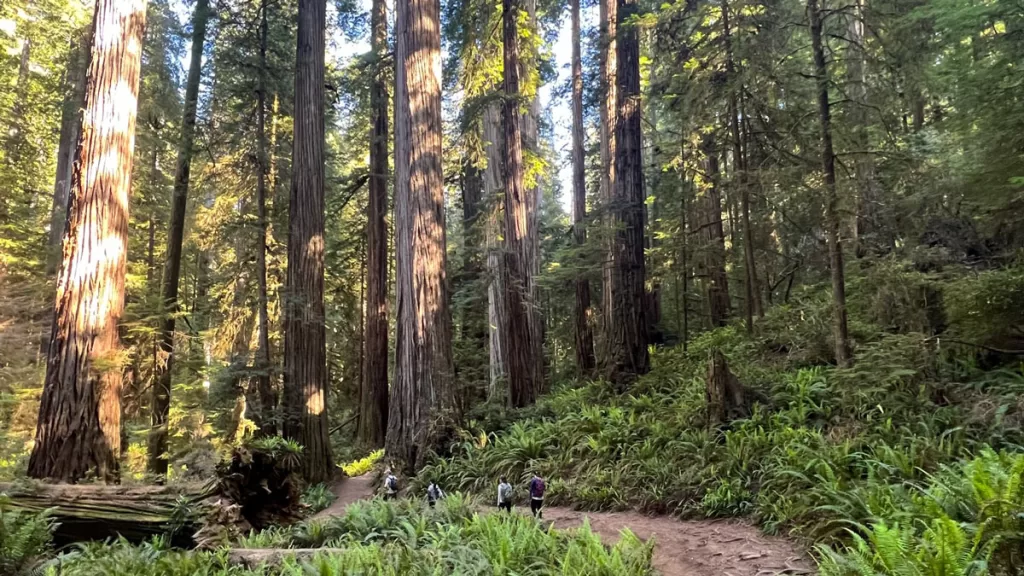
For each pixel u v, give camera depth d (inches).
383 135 802.2
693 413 414.3
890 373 338.3
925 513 197.8
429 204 528.4
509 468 447.2
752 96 463.8
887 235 433.4
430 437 496.7
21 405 639.1
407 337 519.5
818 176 412.2
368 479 575.8
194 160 682.8
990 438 265.7
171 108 651.5
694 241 582.2
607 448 422.6
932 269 406.9
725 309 711.7
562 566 217.8
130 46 386.0
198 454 523.2
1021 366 319.6
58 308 347.9
